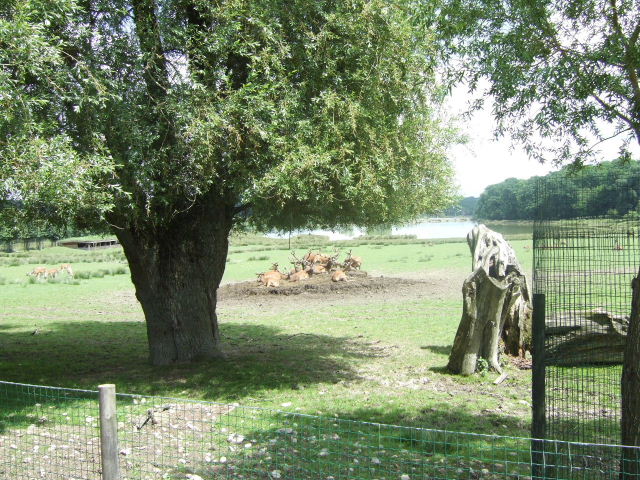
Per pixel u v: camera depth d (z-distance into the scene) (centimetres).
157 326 1072
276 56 845
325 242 6316
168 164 839
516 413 736
